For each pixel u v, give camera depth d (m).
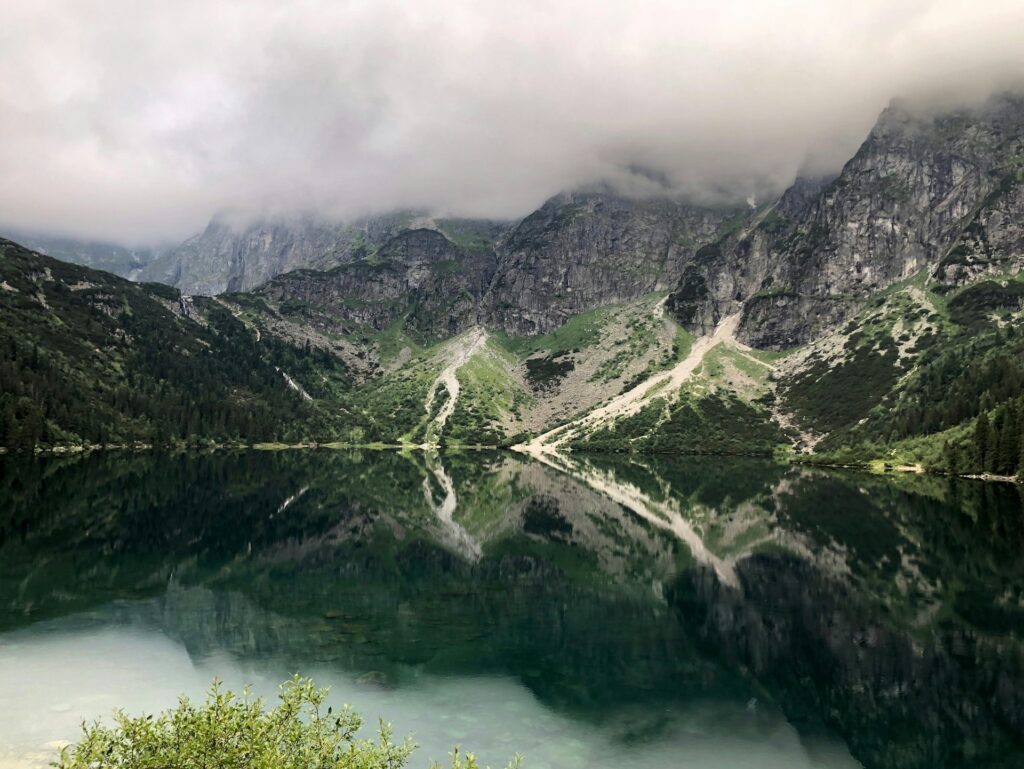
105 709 37.62
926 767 32.88
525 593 65.31
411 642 50.19
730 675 44.44
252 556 78.44
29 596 59.38
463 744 34.50
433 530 102.62
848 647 50.16
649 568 77.44
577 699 40.50
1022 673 45.06
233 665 44.94
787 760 33.66
